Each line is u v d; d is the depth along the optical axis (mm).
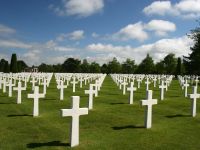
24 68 95688
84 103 16422
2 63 90438
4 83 21547
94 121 11273
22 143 8203
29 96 11914
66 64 105562
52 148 7777
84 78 35938
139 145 8273
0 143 8180
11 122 10844
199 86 34250
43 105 15320
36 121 11055
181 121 11633
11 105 15039
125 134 9406
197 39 70312
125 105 15555
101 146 8055
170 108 14789
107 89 26172
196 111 14133
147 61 91188
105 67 106625
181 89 27828
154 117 12398
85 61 103375
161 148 8086
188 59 71562
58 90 24266
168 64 93375
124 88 21750
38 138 8719
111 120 11492
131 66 106062
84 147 7914
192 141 8812
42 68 107438
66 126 10258
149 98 10234
